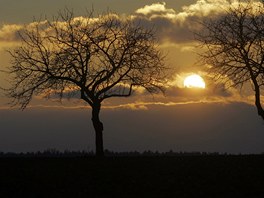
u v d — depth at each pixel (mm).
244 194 62188
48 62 89438
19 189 65125
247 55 87938
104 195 62469
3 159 83562
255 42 87688
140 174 71250
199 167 75062
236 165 75688
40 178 69500
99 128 89562
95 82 88750
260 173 70562
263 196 61312
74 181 68125
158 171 72938
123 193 63156
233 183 66250
